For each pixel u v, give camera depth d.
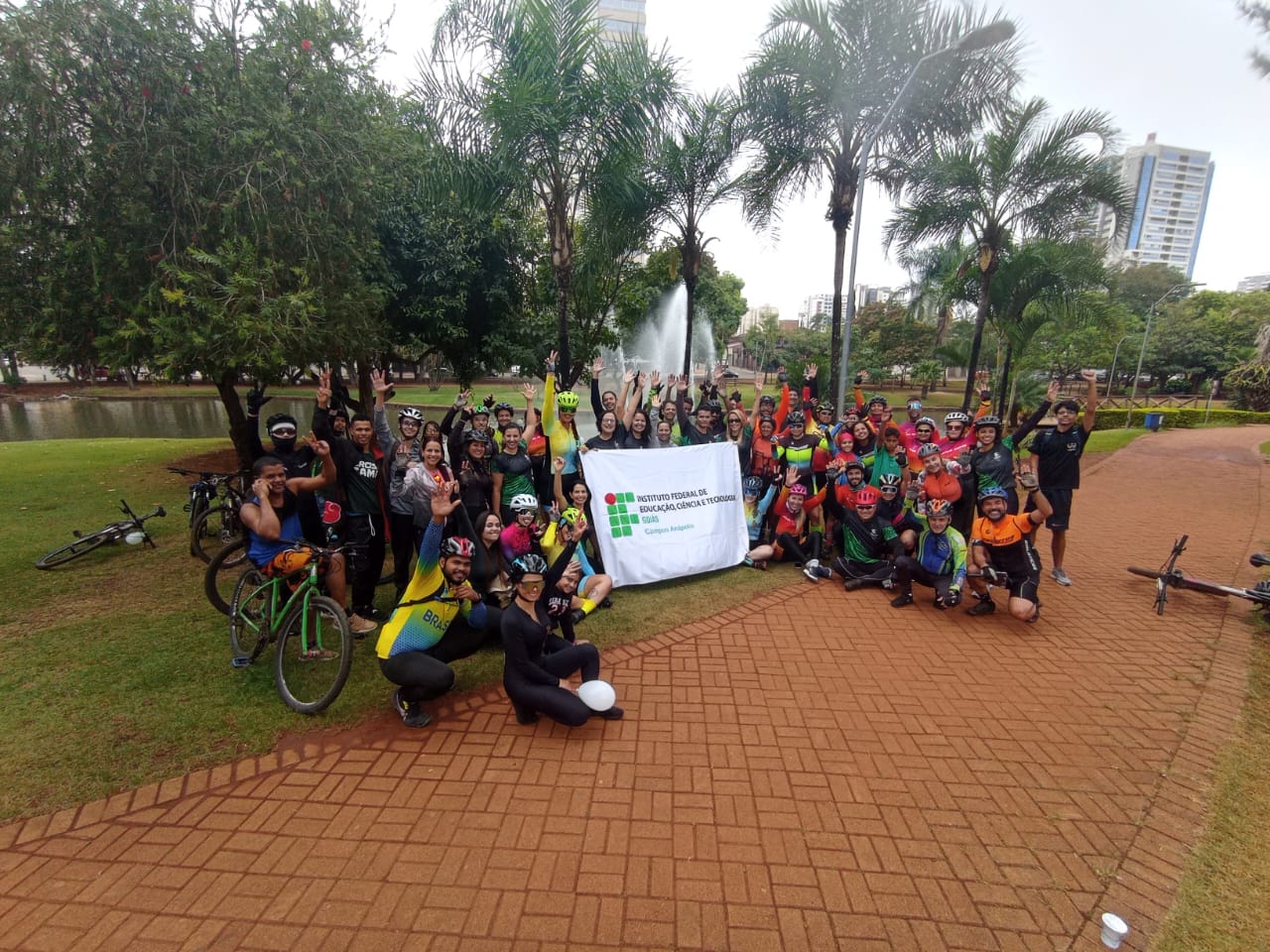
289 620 4.34
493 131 8.77
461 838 3.14
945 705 4.43
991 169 13.16
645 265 17.81
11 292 7.02
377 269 12.05
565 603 4.46
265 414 28.83
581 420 20.59
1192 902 2.84
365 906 2.74
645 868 2.98
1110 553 8.05
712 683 4.70
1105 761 3.83
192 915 2.69
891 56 10.85
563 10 8.83
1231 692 4.62
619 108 9.09
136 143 6.64
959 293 16.45
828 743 3.98
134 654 4.89
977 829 3.26
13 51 5.91
